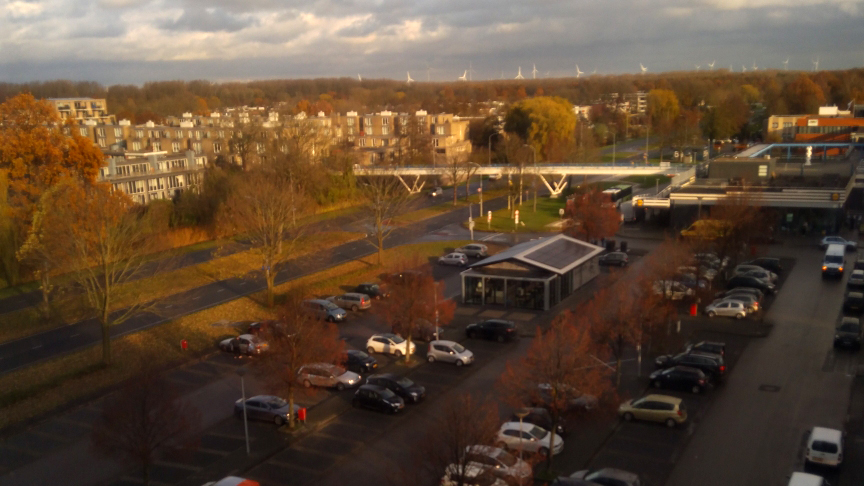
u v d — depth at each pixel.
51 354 53.78
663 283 50.78
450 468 27.50
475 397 44.00
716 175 107.38
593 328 42.34
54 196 63.31
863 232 89.44
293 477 34.91
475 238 94.75
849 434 37.62
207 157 136.25
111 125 166.50
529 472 29.95
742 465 34.78
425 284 51.34
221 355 54.03
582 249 71.06
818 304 61.97
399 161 143.88
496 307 64.19
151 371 38.31
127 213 67.75
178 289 71.06
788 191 89.44
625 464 35.12
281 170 111.19
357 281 73.94
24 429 41.88
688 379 43.78
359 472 35.19
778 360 49.12
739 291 61.94
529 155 132.38
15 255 70.56
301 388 40.78
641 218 102.06
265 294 68.69
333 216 110.94
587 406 37.94
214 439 39.44
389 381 44.25
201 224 95.69
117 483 35.09
